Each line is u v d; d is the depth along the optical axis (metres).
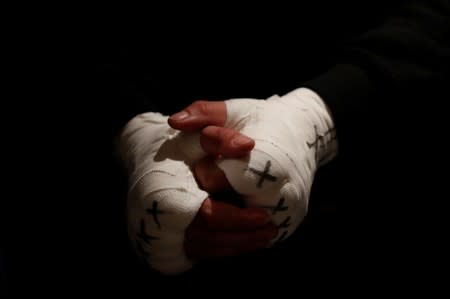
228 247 1.12
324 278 1.27
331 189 1.30
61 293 1.24
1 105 1.28
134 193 1.12
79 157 1.28
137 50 1.29
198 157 1.14
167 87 1.30
